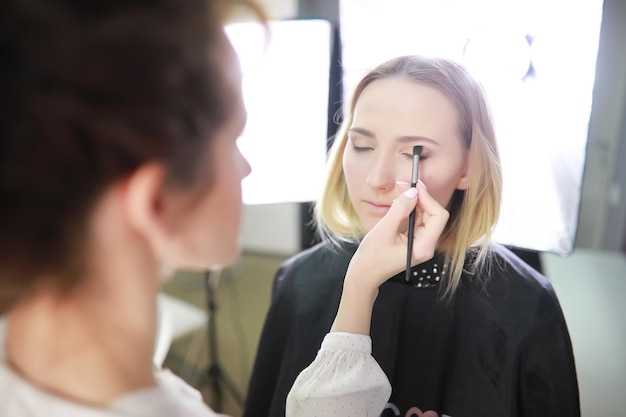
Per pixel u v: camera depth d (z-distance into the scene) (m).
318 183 0.80
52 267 0.27
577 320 1.07
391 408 0.61
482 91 0.55
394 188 0.56
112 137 0.25
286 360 0.67
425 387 0.60
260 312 2.34
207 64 0.27
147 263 0.31
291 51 0.73
